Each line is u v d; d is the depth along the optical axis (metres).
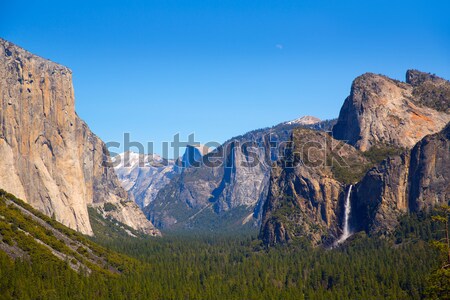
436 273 167.88
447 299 165.38
